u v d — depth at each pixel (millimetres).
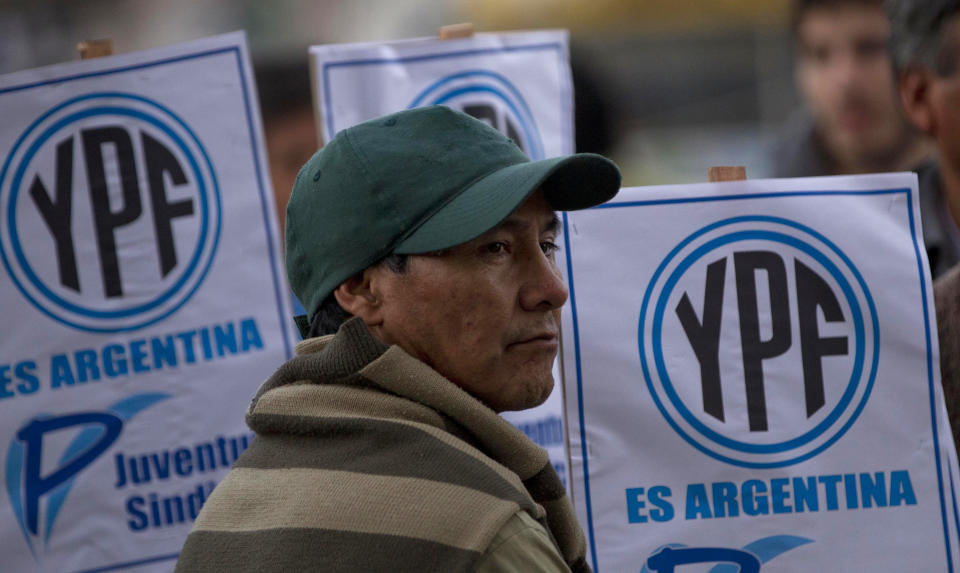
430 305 5238
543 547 4773
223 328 11148
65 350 10836
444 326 5266
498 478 4852
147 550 10844
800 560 7699
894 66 13289
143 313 10992
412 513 4676
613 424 7793
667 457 7777
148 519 10867
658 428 7789
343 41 23312
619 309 7852
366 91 11812
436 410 5133
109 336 10922
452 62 12055
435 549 4594
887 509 7742
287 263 5750
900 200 7996
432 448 4871
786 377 7836
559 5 24500
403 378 5102
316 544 4707
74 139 10930
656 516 7746
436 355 5332
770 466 7762
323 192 5375
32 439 10703
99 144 10984
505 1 24109
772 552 7711
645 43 24797
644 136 24938
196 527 5262
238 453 11125
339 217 5301
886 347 7859
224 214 11180
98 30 23750
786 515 7734
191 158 11148
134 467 10875
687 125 24938
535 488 5406
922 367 7852
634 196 7918
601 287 7863
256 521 4980
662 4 24578
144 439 10914
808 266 7906
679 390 7816
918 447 7785
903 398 7820
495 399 5457
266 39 23125
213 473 11047
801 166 18578
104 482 10789
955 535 7723
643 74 24828
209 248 11156
